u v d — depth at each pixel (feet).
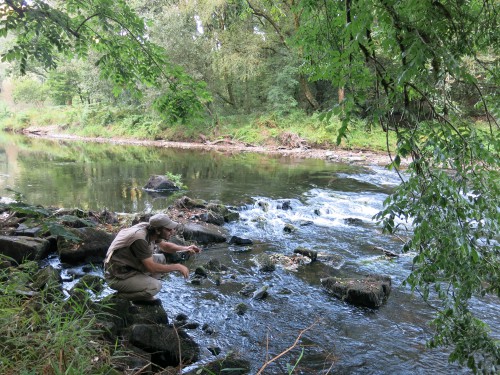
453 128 5.73
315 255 18.69
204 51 80.38
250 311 13.78
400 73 5.61
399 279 16.72
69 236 12.43
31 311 9.05
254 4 61.41
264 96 88.89
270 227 24.18
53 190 33.14
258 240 21.72
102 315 10.80
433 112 5.89
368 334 12.51
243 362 10.51
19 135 104.32
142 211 26.40
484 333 7.22
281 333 12.46
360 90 6.00
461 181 5.76
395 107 6.01
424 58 5.48
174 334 11.09
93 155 60.64
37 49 17.07
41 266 16.43
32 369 6.84
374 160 55.83
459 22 6.20
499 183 5.88
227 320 13.10
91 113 103.60
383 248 20.49
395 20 5.78
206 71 80.84
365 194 33.47
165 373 9.73
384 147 61.72
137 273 13.23
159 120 88.48
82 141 88.22
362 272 17.42
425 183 5.91
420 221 5.90
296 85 84.74
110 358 8.33
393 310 14.12
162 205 28.53
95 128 97.76
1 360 6.97
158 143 83.15
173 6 79.92
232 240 21.01
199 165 51.08
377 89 6.06
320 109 81.71
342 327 12.92
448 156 5.60
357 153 62.03
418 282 6.87
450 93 6.39
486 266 6.48
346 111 5.81
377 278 16.22
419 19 5.84
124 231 13.26
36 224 18.95
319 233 23.12
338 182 39.24
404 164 49.24
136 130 91.56
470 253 5.70
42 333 8.03
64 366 7.23
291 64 77.36
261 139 75.82
